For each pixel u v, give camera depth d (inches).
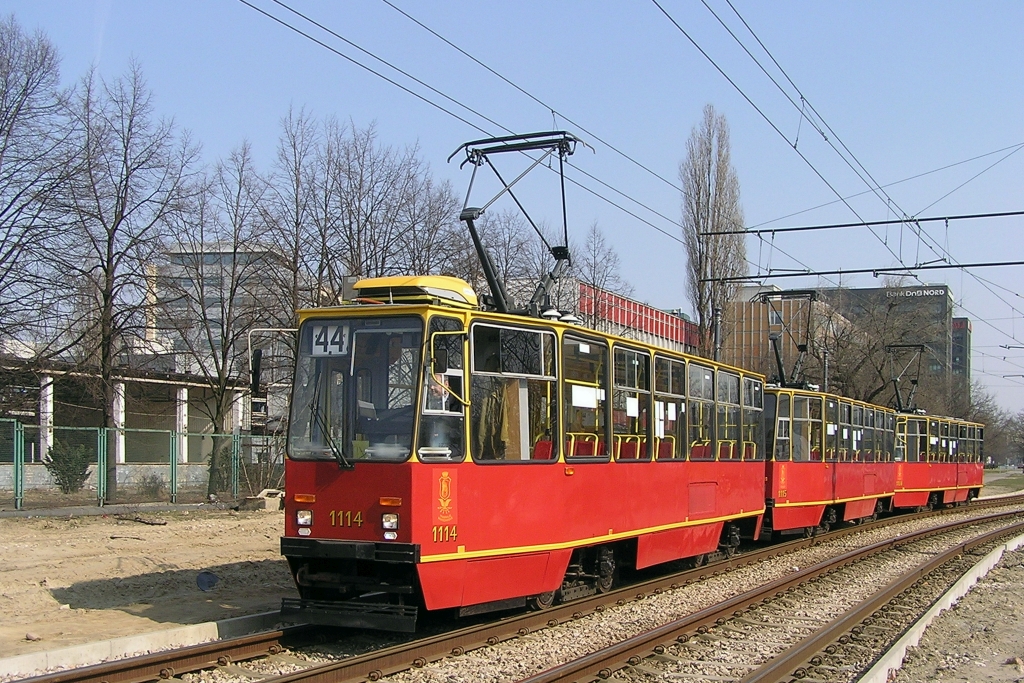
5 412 1040.8
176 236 1147.3
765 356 2391.7
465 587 386.9
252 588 510.9
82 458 954.7
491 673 337.4
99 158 1069.8
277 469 1136.2
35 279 998.4
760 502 730.8
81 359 1080.2
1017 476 3661.4
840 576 639.1
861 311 2278.5
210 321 1267.2
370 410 384.2
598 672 339.3
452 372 388.2
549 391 440.1
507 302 503.2
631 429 519.2
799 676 349.1
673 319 1828.2
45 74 999.0
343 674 317.1
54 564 568.1
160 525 802.8
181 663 325.4
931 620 468.1
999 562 755.4
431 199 1229.1
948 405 2637.8
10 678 308.3
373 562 385.7
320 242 1175.6
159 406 1422.2
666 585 560.1
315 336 399.2
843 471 959.6
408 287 428.8
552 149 540.4
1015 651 412.8
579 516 458.9
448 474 381.4
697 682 340.8
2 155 983.0
